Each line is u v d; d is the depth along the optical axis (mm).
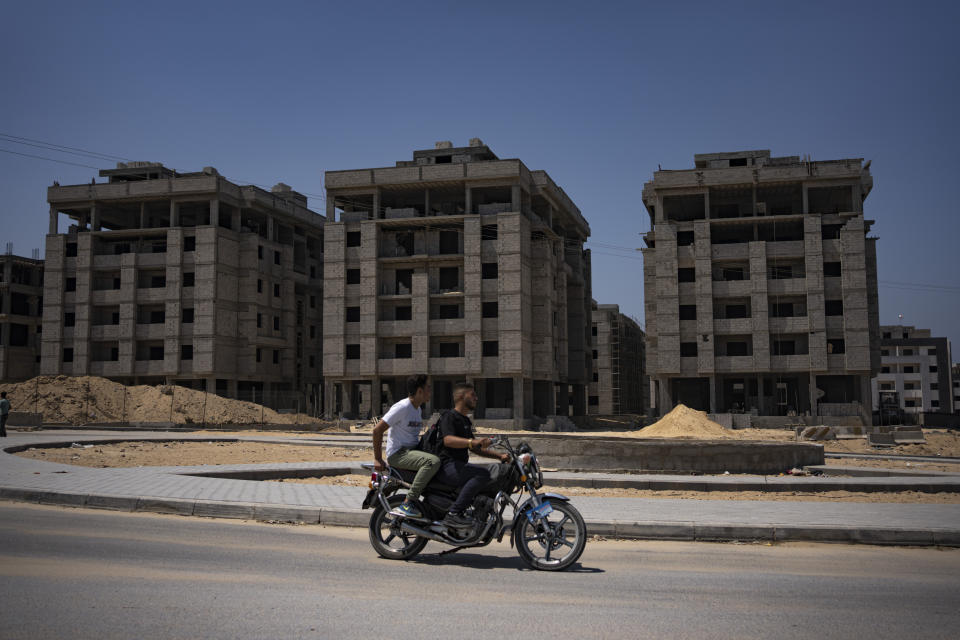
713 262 60094
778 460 18688
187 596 6059
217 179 67688
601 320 100375
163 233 69000
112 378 68812
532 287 65562
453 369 61094
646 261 66500
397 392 68688
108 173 72562
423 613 5703
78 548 7977
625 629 5336
